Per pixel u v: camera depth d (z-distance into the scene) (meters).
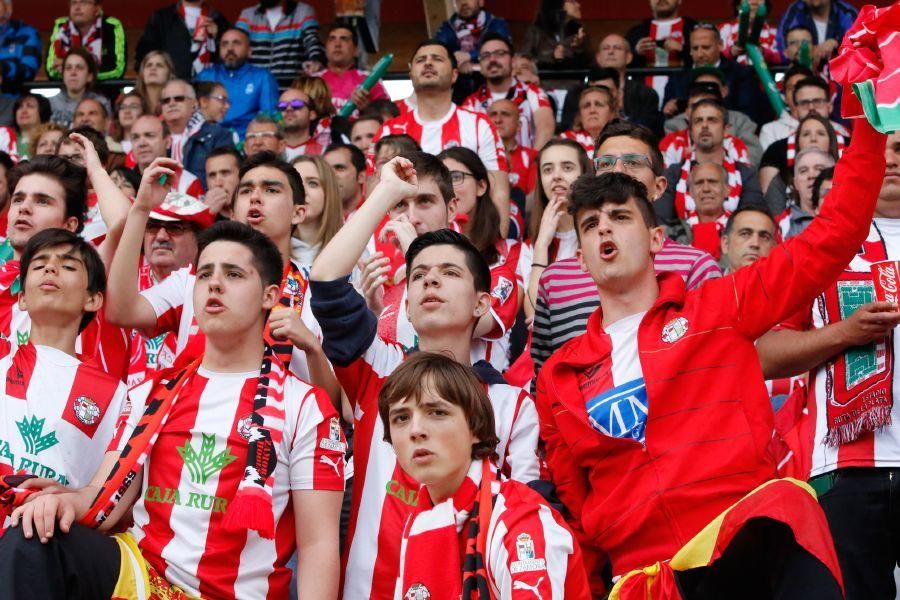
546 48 14.00
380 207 5.65
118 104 13.01
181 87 11.92
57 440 5.64
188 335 6.27
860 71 4.83
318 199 7.81
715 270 6.54
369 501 5.43
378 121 11.40
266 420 5.25
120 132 12.67
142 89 13.14
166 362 6.97
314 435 5.33
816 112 11.30
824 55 13.77
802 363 5.52
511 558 4.56
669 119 13.20
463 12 14.45
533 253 8.07
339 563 5.32
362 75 13.95
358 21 14.94
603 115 11.91
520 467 5.49
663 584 4.74
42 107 12.84
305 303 6.58
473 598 4.58
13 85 13.80
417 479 4.84
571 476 5.25
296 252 7.70
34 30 14.30
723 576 4.89
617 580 5.02
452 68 10.14
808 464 5.63
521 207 10.83
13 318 6.62
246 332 5.47
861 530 5.43
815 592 4.58
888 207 5.77
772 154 11.59
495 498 4.76
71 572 4.95
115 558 5.02
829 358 5.58
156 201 6.26
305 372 5.99
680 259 6.61
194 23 14.52
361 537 5.39
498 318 6.48
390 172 5.73
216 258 5.48
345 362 5.57
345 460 6.04
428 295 5.70
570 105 13.05
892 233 5.72
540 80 13.94
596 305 6.54
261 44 14.47
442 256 5.74
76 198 7.30
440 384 4.86
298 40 14.46
